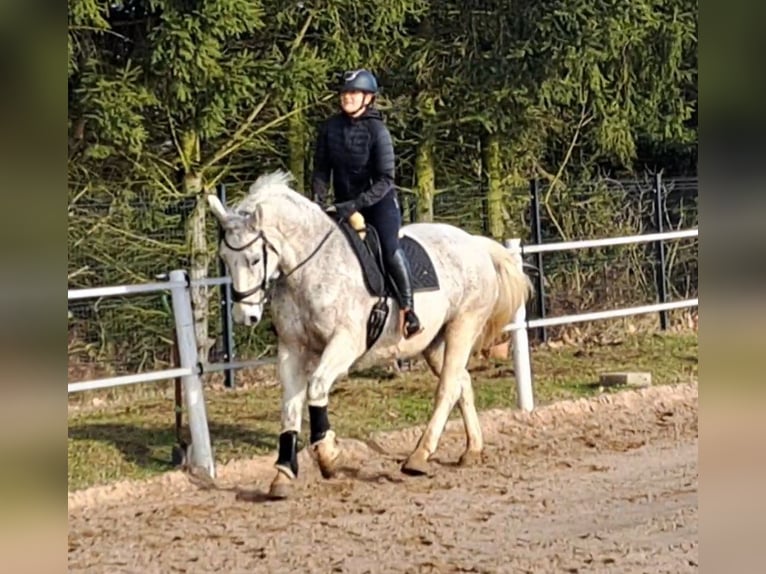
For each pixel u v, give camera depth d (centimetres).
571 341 1541
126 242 1352
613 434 1084
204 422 955
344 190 917
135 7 1384
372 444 1041
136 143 1321
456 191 1588
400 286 909
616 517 815
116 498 899
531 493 887
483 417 1116
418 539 775
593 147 1755
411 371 1365
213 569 727
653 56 1634
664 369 1345
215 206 854
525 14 1512
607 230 1631
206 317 1348
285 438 895
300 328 892
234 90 1355
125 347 1333
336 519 829
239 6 1309
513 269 1025
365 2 1466
